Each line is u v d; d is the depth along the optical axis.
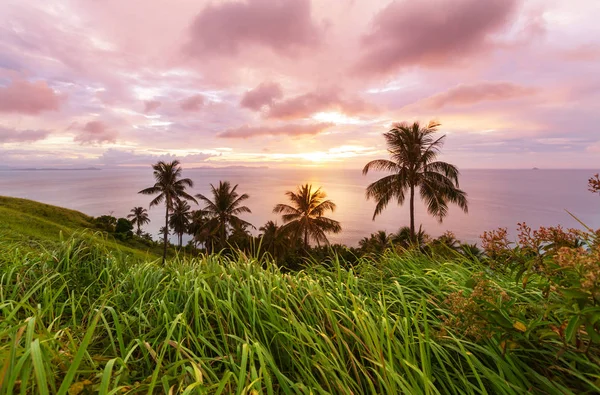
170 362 1.89
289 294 2.37
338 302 2.36
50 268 3.19
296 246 28.80
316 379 1.83
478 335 1.74
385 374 1.49
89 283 3.13
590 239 1.63
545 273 1.68
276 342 2.04
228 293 2.32
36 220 23.16
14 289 2.61
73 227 32.97
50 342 1.68
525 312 1.92
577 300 1.28
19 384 1.47
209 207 34.44
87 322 2.44
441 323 1.94
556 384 1.52
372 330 1.80
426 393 1.39
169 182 34.41
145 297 2.80
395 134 19.70
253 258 3.07
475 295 1.73
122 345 1.86
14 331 1.67
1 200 33.66
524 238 1.81
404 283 2.71
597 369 1.47
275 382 1.82
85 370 1.63
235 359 1.96
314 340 2.00
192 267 3.23
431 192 19.66
